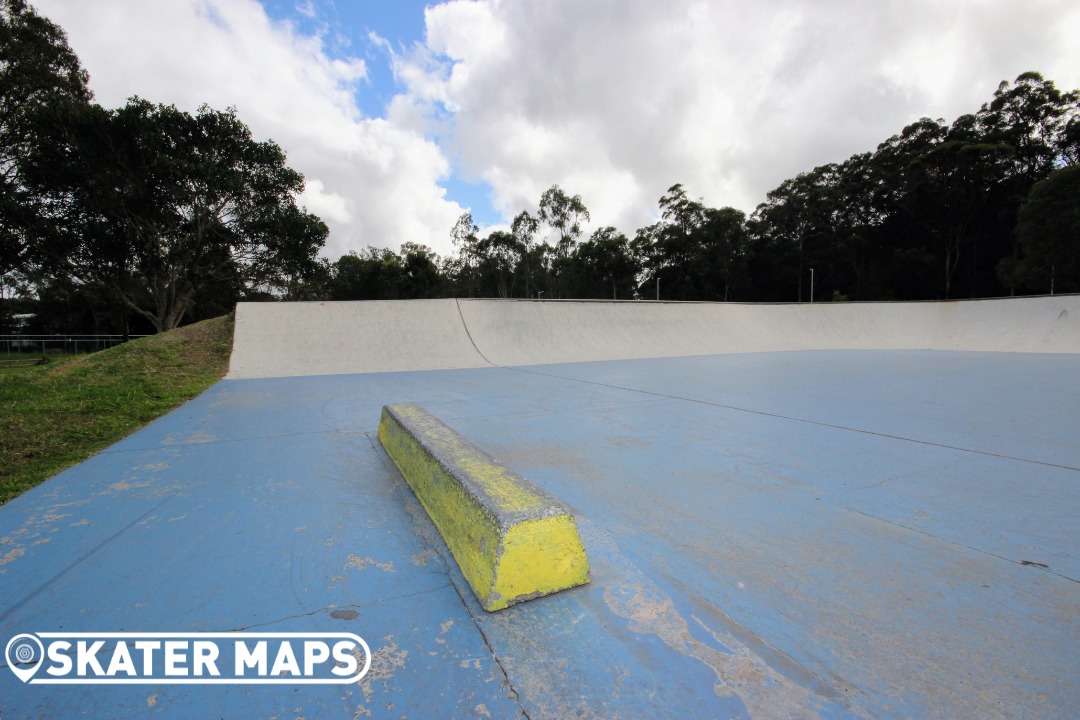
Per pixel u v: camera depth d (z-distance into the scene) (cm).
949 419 403
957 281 2762
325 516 215
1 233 1509
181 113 1658
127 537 195
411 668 121
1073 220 1764
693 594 153
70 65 1858
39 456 312
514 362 902
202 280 1941
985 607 145
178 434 369
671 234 3509
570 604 149
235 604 149
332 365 825
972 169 2323
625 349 1085
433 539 192
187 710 109
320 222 1980
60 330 3009
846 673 117
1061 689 111
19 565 173
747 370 761
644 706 109
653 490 246
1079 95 2253
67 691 115
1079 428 370
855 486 250
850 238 2873
